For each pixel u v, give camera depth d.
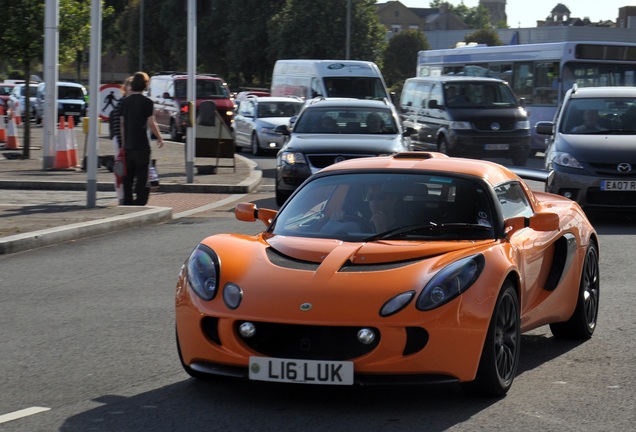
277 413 6.07
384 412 6.08
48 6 24.39
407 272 6.07
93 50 16.83
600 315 9.21
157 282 10.94
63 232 14.09
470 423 5.84
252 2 82.00
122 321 8.91
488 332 6.10
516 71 34.12
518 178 7.96
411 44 87.62
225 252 6.51
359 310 5.86
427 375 5.90
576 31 84.88
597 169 15.41
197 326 6.18
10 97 55.72
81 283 10.91
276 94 39.91
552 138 16.88
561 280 7.68
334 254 6.32
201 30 87.94
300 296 5.98
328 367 5.87
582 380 6.87
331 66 36.06
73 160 25.16
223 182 21.98
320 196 7.27
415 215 6.92
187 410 6.15
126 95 17.58
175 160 28.88
